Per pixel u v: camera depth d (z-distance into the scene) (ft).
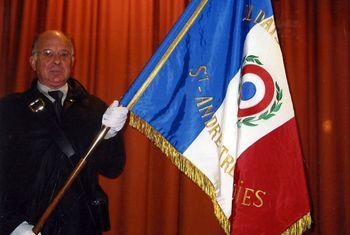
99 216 6.04
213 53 5.65
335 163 9.29
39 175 5.75
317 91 9.49
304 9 9.64
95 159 6.10
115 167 6.31
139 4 9.47
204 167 5.49
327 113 9.32
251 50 5.47
